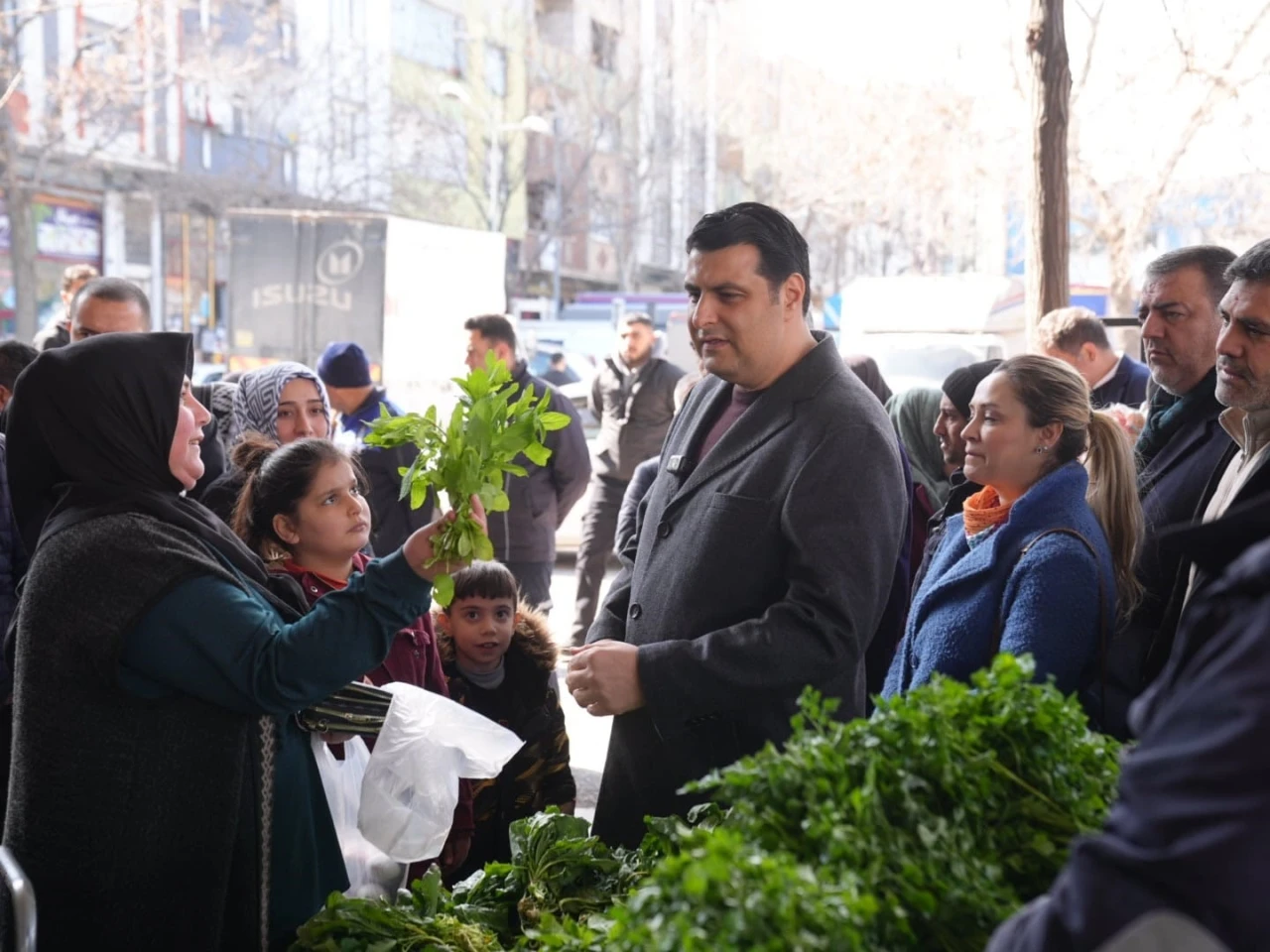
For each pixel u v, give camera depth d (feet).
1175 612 9.07
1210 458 10.10
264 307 40.78
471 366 22.50
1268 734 3.75
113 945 7.80
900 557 10.84
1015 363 9.32
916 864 5.19
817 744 5.44
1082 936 3.92
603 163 128.16
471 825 11.50
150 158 83.56
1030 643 8.37
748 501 9.16
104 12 79.00
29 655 7.82
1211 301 10.34
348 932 7.52
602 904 7.78
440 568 8.00
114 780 7.77
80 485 8.09
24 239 72.54
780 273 9.31
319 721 8.88
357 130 98.27
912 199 102.89
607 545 26.81
